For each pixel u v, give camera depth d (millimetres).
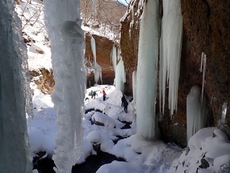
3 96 2555
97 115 12461
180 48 7586
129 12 12242
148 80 8750
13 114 2652
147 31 8492
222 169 4934
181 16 7270
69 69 3611
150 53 8578
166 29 7707
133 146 9266
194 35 6691
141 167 8109
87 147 9734
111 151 9805
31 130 9594
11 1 2660
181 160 6738
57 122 3709
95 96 18922
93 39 22609
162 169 7730
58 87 3623
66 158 3689
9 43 2621
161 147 8758
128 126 12883
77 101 3791
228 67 5684
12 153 2639
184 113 8422
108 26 28797
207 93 7242
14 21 2695
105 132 11586
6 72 2576
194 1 6180
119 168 7574
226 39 5473
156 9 8297
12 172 2643
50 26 3555
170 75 7809
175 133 9016
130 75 14852
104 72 24812
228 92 5895
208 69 6438
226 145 5574
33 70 16234
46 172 8602
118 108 14773
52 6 3488
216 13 5555
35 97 14953
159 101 8820
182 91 8117
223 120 6145
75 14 3770
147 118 9070
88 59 23109
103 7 27875
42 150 9180
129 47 12617
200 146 6285
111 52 23906
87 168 8961
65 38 3518
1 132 2545
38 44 19828
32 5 25438
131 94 16016
